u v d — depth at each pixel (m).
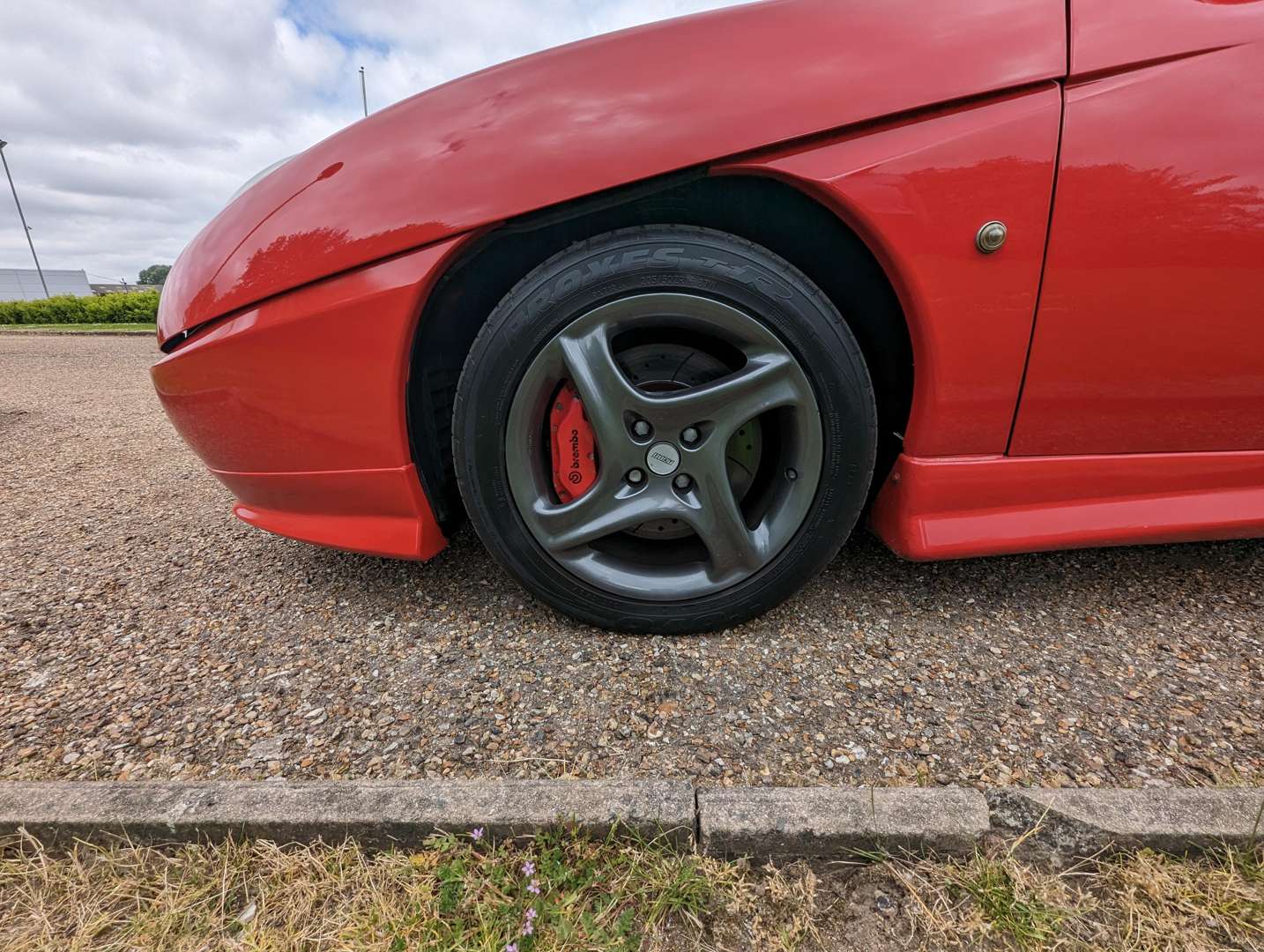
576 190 1.27
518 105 1.31
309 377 1.44
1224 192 1.24
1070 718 1.32
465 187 1.29
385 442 1.49
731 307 1.35
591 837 1.05
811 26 1.27
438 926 0.93
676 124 1.25
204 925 0.95
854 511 1.49
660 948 0.91
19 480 3.12
